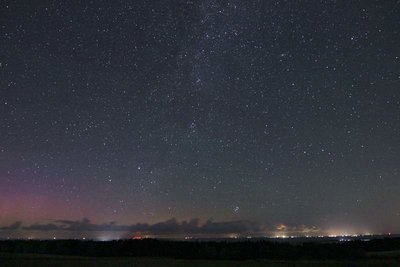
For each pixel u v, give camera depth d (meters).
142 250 42.03
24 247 43.12
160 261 33.81
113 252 41.09
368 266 30.33
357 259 35.78
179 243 45.56
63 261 32.41
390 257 36.25
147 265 30.81
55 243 46.09
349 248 42.50
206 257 38.56
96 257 37.59
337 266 30.72
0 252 40.53
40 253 40.59
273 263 33.06
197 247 43.09
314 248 42.47
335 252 39.88
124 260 34.38
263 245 44.19
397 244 46.84
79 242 46.28
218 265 31.34
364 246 46.09
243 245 44.16
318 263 32.75
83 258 35.94
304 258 37.25
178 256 39.25
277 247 43.09
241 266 30.78
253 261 34.69
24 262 30.97
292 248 42.62
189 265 31.23
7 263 30.14
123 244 44.59
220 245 44.47
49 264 30.11
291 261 34.72
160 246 43.62
